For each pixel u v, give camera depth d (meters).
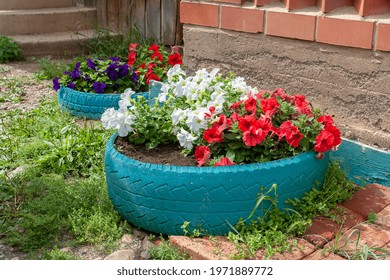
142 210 1.83
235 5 2.27
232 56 2.34
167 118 2.04
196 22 2.40
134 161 1.83
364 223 1.87
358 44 2.00
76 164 2.29
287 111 1.95
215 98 2.01
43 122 2.67
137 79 2.86
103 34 4.25
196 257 1.74
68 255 1.79
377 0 1.98
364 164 2.09
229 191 1.76
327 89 2.12
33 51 4.11
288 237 1.80
